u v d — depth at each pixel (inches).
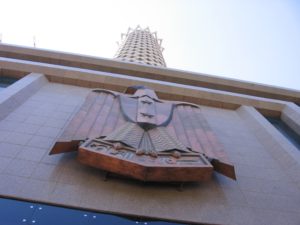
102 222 268.2
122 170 291.7
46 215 265.0
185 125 440.8
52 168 320.2
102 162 298.4
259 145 484.1
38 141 372.5
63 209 272.7
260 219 298.0
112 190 300.0
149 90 551.5
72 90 609.0
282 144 454.6
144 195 299.9
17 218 258.4
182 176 297.6
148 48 2276.1
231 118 606.5
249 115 600.7
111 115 422.3
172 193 309.4
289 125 623.5
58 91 586.6
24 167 315.3
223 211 300.4
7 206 266.4
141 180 304.5
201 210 295.3
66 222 262.7
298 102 874.1
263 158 435.8
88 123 378.3
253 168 399.5
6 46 839.7
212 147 379.9
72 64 846.5
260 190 347.3
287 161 412.2
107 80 649.6
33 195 278.7
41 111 466.0
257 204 320.5
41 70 645.9
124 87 648.4
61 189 291.6
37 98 522.6
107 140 333.1
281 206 322.7
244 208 310.5
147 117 416.8
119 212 275.4
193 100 663.1
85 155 303.3
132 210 279.7
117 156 297.7
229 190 336.2
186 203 300.2
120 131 367.2
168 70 850.1
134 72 842.8
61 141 320.2
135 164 287.6
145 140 360.2
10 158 327.3
